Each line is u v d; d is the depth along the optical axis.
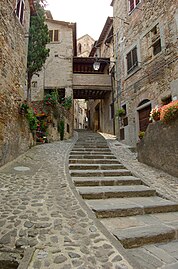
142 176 4.99
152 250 2.13
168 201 3.47
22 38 6.91
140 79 9.66
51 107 10.24
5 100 5.30
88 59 15.51
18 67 6.44
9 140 5.52
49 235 2.16
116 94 12.73
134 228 2.49
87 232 2.26
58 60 15.02
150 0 9.30
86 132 17.55
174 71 7.45
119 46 12.33
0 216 2.53
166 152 5.34
